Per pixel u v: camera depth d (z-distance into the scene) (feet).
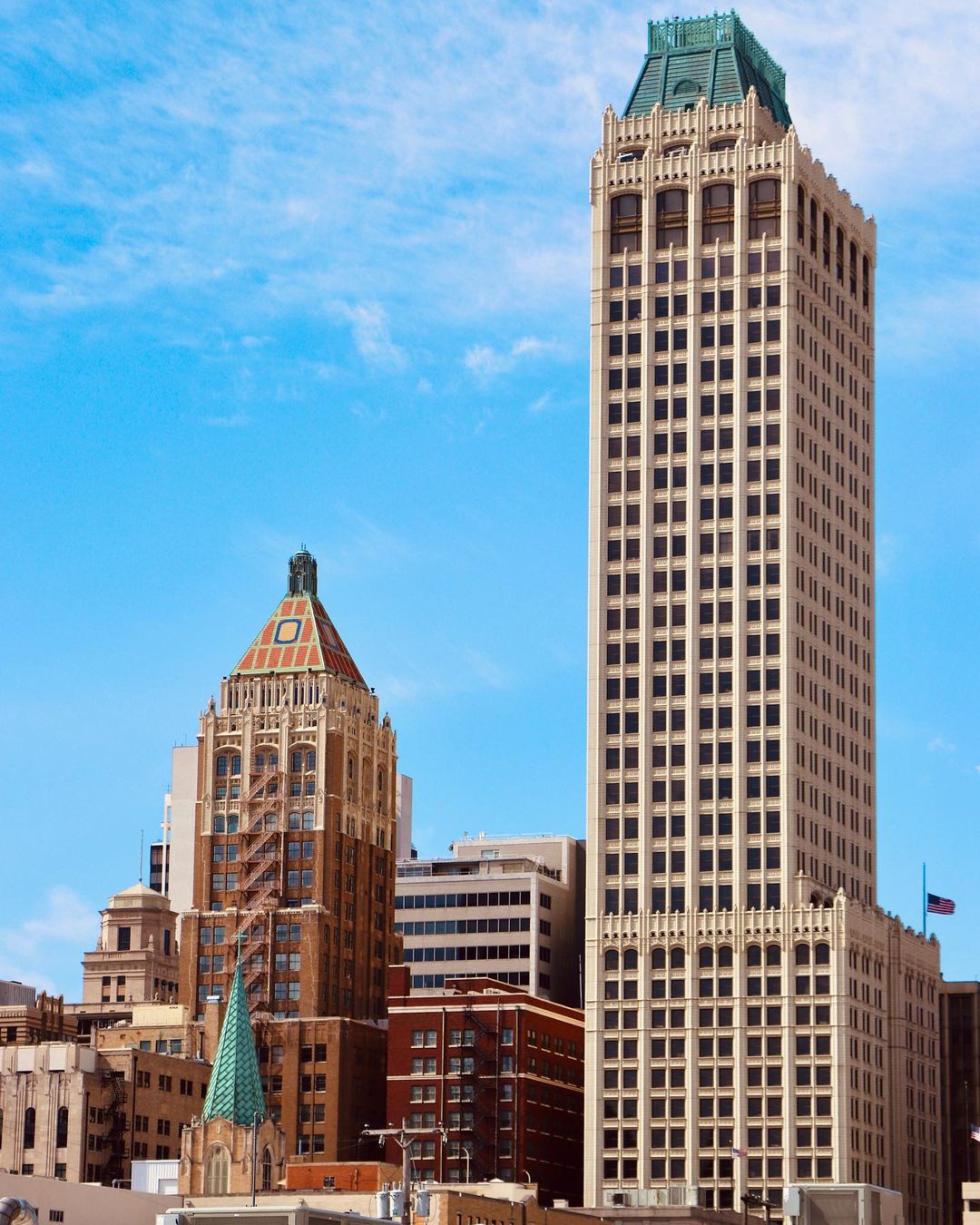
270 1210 337.11
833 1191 327.26
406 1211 553.23
